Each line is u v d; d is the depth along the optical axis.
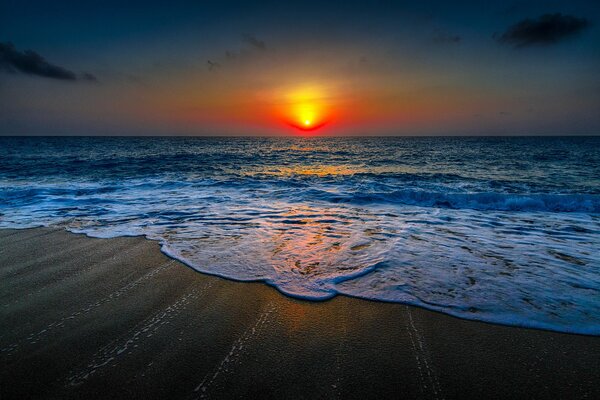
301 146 53.84
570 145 50.16
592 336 2.19
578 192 9.56
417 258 3.76
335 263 3.58
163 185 10.42
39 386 1.70
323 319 2.43
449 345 2.10
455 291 2.89
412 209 6.95
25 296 2.78
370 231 5.04
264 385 1.72
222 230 5.07
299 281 3.09
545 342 2.13
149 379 1.76
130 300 2.71
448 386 1.73
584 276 3.23
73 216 6.07
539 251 4.05
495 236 4.79
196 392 1.66
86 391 1.67
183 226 5.32
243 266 3.49
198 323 2.36
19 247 4.18
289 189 9.73
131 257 3.80
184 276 3.22
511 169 16.84
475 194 7.66
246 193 8.97
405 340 2.16
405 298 2.75
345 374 1.82
